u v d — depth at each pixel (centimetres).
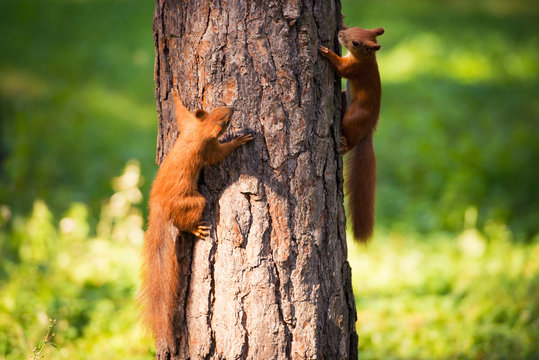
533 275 1142
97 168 1692
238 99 612
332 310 649
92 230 1326
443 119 2209
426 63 2961
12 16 3303
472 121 2217
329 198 642
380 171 1797
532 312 1018
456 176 1608
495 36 3550
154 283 633
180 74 636
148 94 2409
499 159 1755
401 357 911
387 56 3119
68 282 1106
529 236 1397
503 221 1454
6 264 1120
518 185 1666
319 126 625
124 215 1305
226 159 622
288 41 602
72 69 2580
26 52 2761
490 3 4834
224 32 604
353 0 4409
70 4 3653
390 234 1408
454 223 1457
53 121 2012
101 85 2441
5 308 951
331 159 643
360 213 771
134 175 1273
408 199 1597
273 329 626
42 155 1733
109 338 920
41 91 2305
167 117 664
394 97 2505
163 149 677
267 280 624
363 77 687
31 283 1061
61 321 935
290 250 625
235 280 627
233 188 623
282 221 622
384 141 2016
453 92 2517
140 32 3184
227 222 626
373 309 1084
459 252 1315
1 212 1214
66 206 1443
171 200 621
